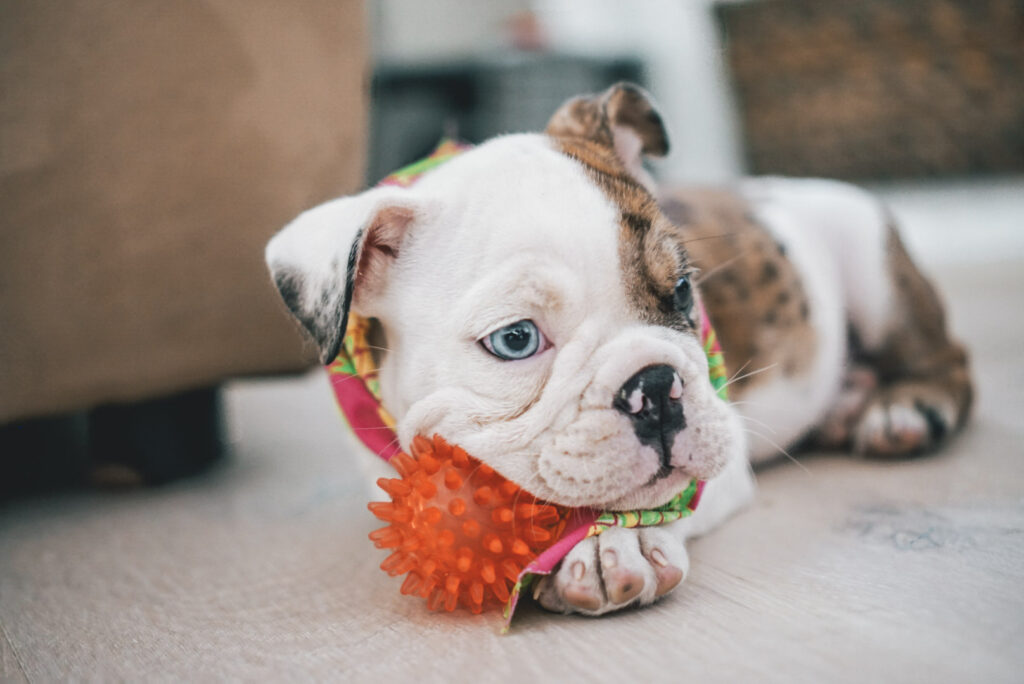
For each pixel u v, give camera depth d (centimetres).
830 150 215
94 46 50
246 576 44
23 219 49
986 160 209
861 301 58
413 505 37
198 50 52
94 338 52
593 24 182
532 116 145
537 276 38
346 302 38
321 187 58
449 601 37
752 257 53
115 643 39
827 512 46
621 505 38
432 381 39
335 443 66
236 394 87
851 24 205
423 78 146
